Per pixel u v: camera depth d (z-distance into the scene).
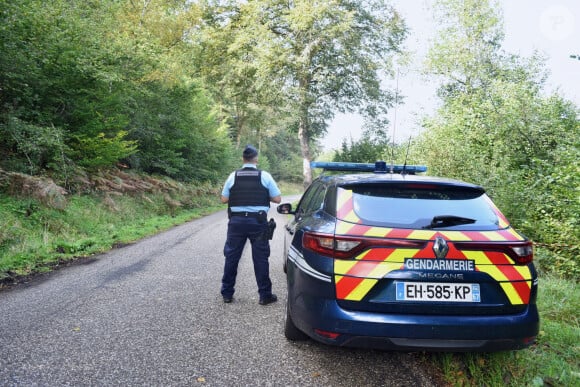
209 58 26.31
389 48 24.72
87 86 12.20
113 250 7.91
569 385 2.66
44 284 5.16
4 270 5.66
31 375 2.66
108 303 4.34
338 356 3.11
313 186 4.51
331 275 2.57
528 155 9.53
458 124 10.74
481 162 8.45
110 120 12.86
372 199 2.87
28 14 9.66
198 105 25.42
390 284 2.51
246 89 26.12
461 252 2.50
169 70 16.94
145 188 15.60
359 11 23.83
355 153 21.11
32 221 8.18
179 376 2.72
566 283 5.11
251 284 5.31
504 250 2.54
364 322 2.45
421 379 2.77
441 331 2.41
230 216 4.41
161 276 5.66
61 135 10.86
